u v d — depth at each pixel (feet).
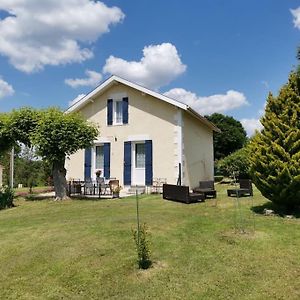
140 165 60.75
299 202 32.01
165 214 35.24
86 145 50.37
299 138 31.22
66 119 49.39
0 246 26.50
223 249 23.80
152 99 59.98
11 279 20.97
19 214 41.24
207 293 18.29
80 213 38.58
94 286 19.69
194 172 64.49
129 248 24.57
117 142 62.28
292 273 20.01
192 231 28.19
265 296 17.72
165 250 24.02
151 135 59.47
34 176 75.72
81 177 64.95
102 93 64.39
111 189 54.49
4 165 97.45
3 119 54.19
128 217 34.04
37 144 48.47
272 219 31.09
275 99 33.50
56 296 18.84
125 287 19.38
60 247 25.38
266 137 32.65
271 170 31.55
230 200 43.88
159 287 19.16
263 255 22.53
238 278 19.71
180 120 57.57
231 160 79.66
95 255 23.65
